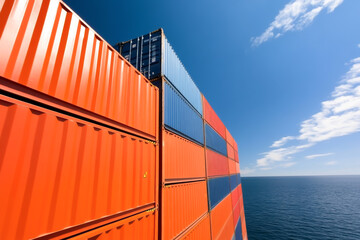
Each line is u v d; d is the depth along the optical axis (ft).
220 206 49.47
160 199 21.63
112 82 16.08
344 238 197.26
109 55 16.28
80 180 11.63
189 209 29.43
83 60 13.47
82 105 12.76
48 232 9.48
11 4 9.46
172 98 29.14
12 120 8.70
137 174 17.81
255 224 260.83
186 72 38.52
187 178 30.42
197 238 30.89
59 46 11.81
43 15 11.06
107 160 14.14
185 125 32.94
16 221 8.27
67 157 11.06
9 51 8.96
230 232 58.29
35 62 10.13
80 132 12.28
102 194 13.21
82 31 13.87
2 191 7.97
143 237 17.66
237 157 114.11
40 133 9.84
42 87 10.31
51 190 9.95
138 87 20.26
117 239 14.32
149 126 21.59
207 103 52.24
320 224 253.24
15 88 9.04
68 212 10.68
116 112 16.08
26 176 8.91
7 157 8.30
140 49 32.01
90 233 11.94
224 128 74.23
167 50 30.81
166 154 24.34
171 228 22.95
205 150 43.01
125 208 15.46
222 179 58.29
